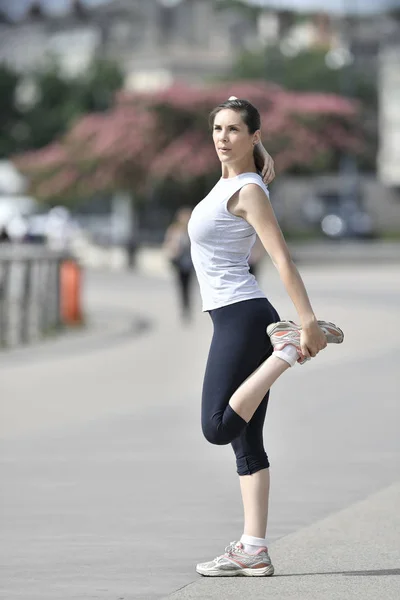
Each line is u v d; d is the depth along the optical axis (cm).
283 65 16500
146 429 2234
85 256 9738
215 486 1736
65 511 1585
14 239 10769
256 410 1243
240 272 1219
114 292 6569
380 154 14412
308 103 10738
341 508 1587
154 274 8481
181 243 4766
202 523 1519
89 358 3525
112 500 1648
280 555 1343
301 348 1189
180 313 5178
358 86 16600
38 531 1480
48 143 17062
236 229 1205
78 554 1373
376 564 1298
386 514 1541
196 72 17112
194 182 10731
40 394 2747
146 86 17138
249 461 1253
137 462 1914
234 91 10612
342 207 13375
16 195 15200
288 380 2872
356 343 3800
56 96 17188
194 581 1249
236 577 1259
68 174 10912
